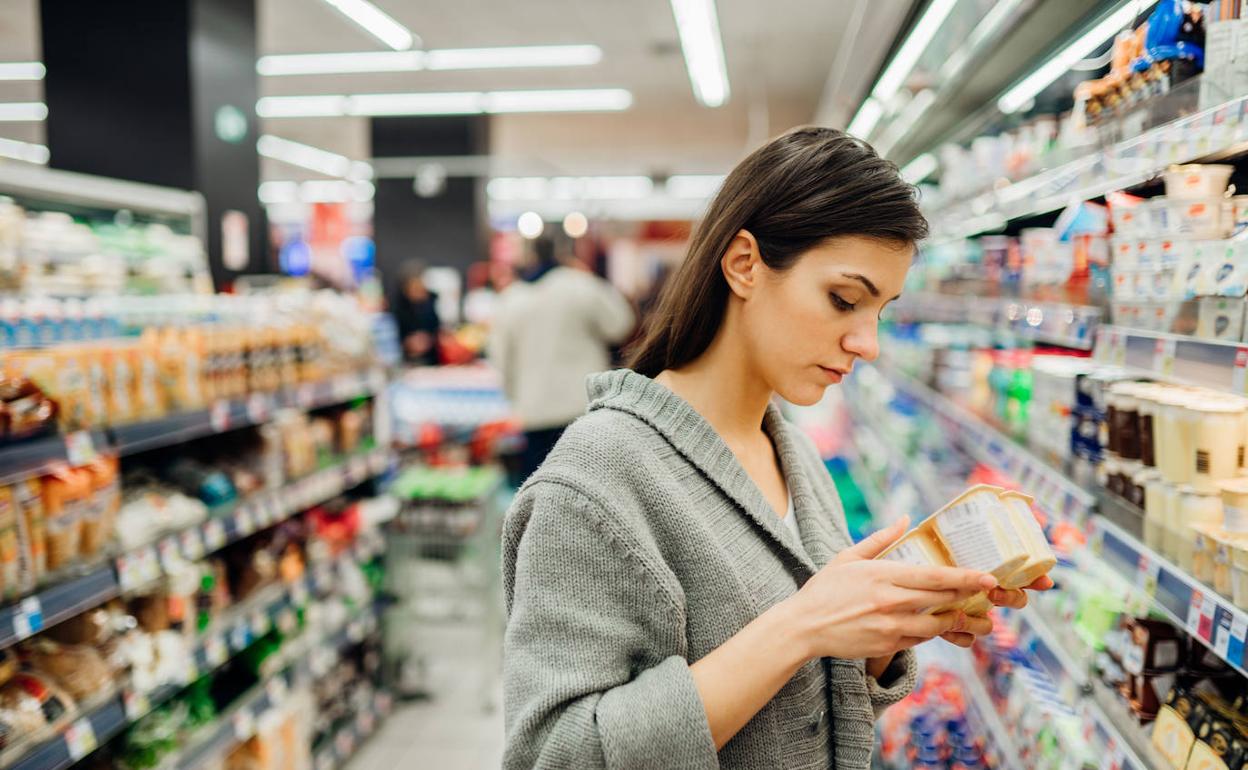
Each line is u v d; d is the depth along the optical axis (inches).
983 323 105.4
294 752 117.0
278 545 122.0
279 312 127.6
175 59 171.3
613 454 39.3
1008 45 84.7
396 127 432.1
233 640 104.8
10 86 358.0
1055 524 85.5
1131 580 55.3
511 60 326.3
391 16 271.4
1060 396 74.4
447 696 157.4
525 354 219.1
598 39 300.0
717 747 34.9
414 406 233.5
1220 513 50.3
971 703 92.2
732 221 40.5
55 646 82.9
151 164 172.9
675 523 38.8
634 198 782.5
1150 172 52.4
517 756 35.8
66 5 172.7
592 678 35.4
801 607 35.1
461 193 434.6
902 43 107.5
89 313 93.7
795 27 294.7
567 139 522.6
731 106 425.4
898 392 163.8
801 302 38.5
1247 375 41.4
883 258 37.9
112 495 87.7
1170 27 55.0
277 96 384.8
